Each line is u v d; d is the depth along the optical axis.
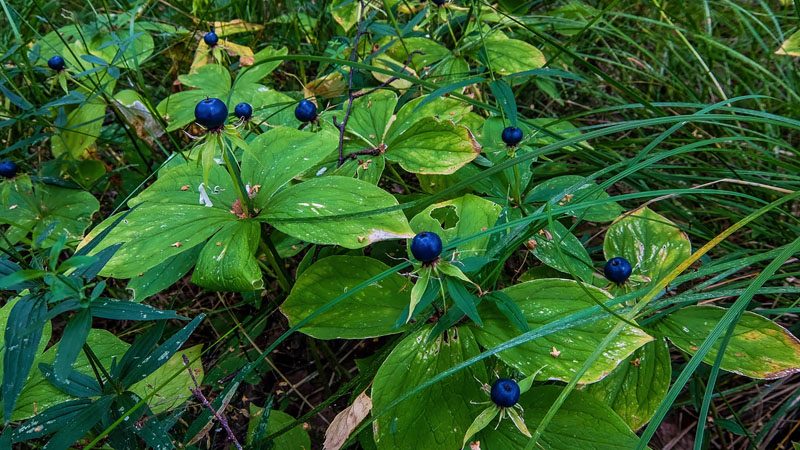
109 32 0.48
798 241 0.24
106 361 0.29
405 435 0.25
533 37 0.49
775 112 0.48
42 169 0.41
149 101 0.38
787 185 0.35
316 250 0.34
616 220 0.32
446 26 0.46
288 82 0.50
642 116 0.47
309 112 0.34
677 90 0.49
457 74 0.40
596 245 0.40
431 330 0.27
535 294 0.27
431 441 0.25
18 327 0.20
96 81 0.43
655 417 0.21
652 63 0.57
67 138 0.42
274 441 0.29
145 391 0.28
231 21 0.51
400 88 0.42
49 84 0.47
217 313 0.38
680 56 0.54
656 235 0.31
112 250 0.23
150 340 0.24
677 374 0.31
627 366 0.27
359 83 0.42
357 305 0.28
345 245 0.26
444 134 0.32
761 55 0.55
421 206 0.30
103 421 0.24
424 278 0.24
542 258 0.30
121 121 0.43
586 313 0.24
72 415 0.24
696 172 0.42
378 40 0.44
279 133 0.31
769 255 0.26
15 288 0.21
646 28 0.57
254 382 0.34
